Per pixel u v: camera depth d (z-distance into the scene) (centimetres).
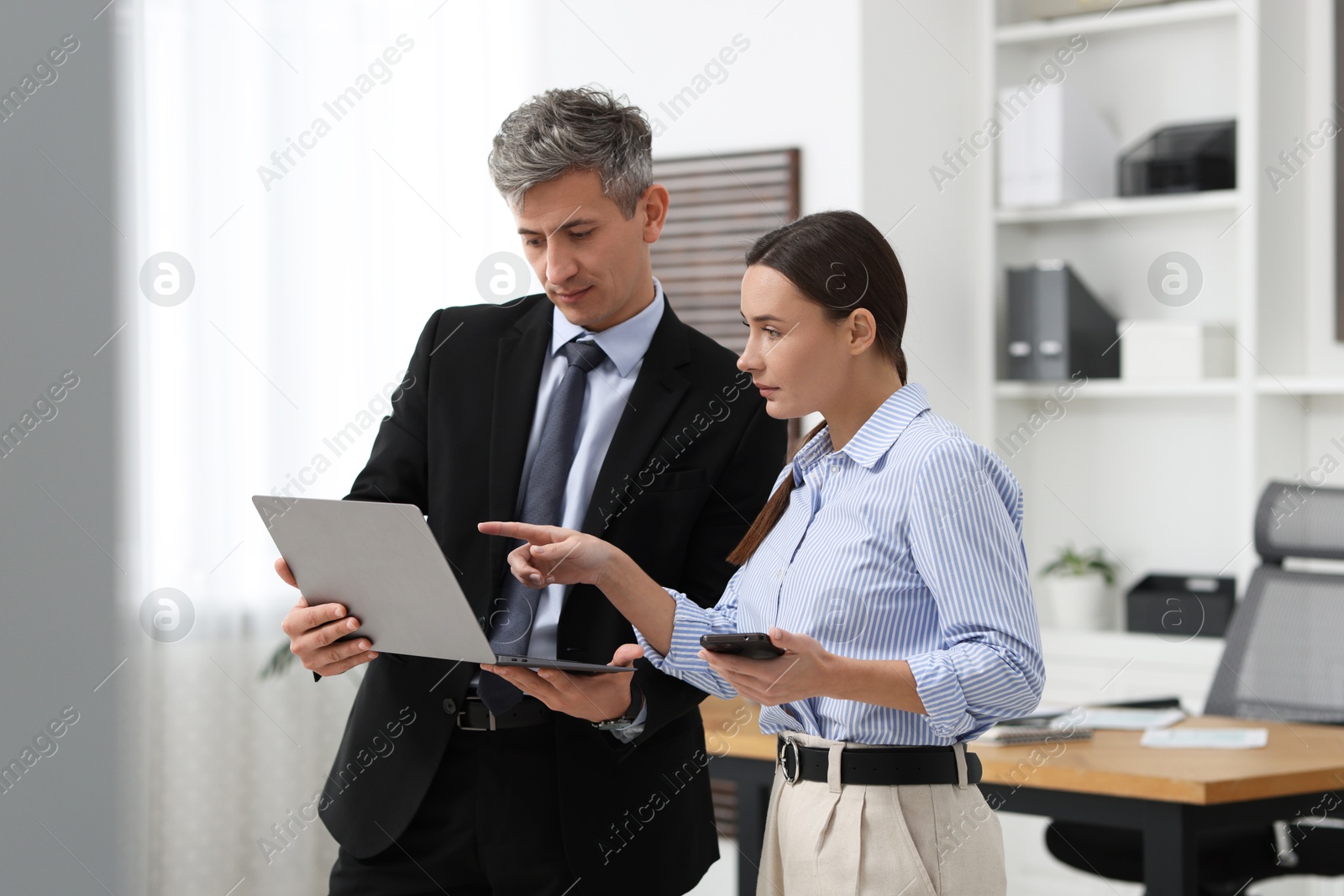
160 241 412
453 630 168
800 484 195
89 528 396
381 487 215
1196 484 473
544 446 207
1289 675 337
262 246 433
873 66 448
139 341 406
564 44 503
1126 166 471
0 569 382
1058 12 474
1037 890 464
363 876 205
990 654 161
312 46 446
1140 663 443
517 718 197
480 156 484
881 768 172
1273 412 443
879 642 173
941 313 471
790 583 182
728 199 478
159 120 414
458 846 199
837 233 176
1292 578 352
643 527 204
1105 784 264
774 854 186
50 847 390
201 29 423
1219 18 463
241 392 428
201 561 418
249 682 427
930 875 170
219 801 421
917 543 168
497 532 183
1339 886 424
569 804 196
